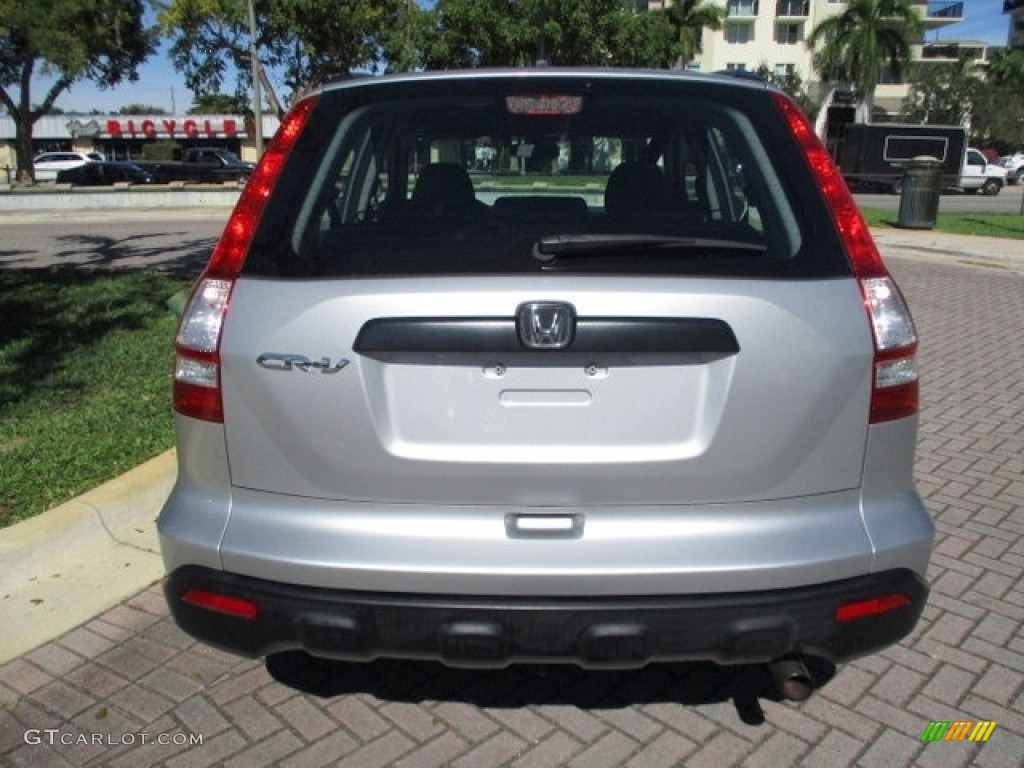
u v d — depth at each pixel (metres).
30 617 3.26
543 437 2.13
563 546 2.14
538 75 2.54
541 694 2.85
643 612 2.11
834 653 2.20
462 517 2.17
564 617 2.12
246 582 2.19
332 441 2.13
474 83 2.53
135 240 14.58
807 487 2.17
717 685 2.88
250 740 2.64
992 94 71.56
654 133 2.48
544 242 2.13
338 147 2.41
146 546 3.74
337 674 2.95
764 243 2.22
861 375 2.14
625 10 34.69
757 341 2.09
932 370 6.88
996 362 7.12
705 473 2.13
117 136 62.38
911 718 2.74
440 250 2.18
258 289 2.17
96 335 6.91
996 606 3.39
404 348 2.09
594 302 2.07
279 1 26.28
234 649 2.26
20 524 3.62
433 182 2.48
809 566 2.13
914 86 74.19
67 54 32.78
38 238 15.11
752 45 67.75
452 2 30.67
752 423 2.11
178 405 2.26
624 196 2.47
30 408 5.14
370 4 27.44
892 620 2.22
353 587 2.14
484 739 2.64
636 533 2.15
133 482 4.01
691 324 2.07
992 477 4.68
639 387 2.12
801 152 2.34
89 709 2.79
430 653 2.17
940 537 3.97
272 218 2.25
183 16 27.41
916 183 17.23
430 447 2.14
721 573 2.11
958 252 13.90
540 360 2.10
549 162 2.52
